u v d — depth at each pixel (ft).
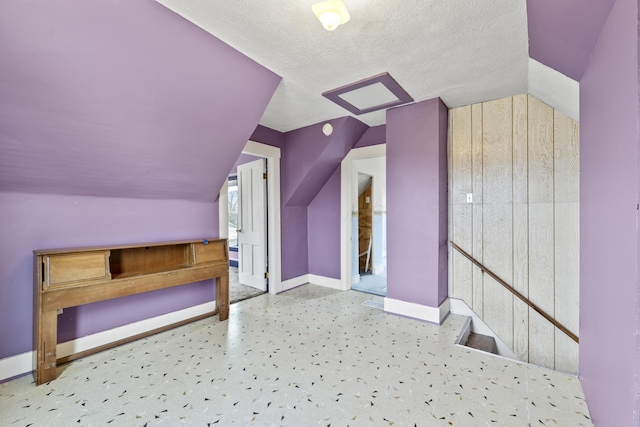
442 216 9.50
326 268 13.84
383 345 7.73
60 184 6.68
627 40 3.10
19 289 6.34
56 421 4.88
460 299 10.02
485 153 9.44
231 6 4.85
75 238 7.11
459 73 7.35
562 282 8.32
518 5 4.83
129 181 7.59
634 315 3.04
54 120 5.50
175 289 9.12
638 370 2.97
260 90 7.44
